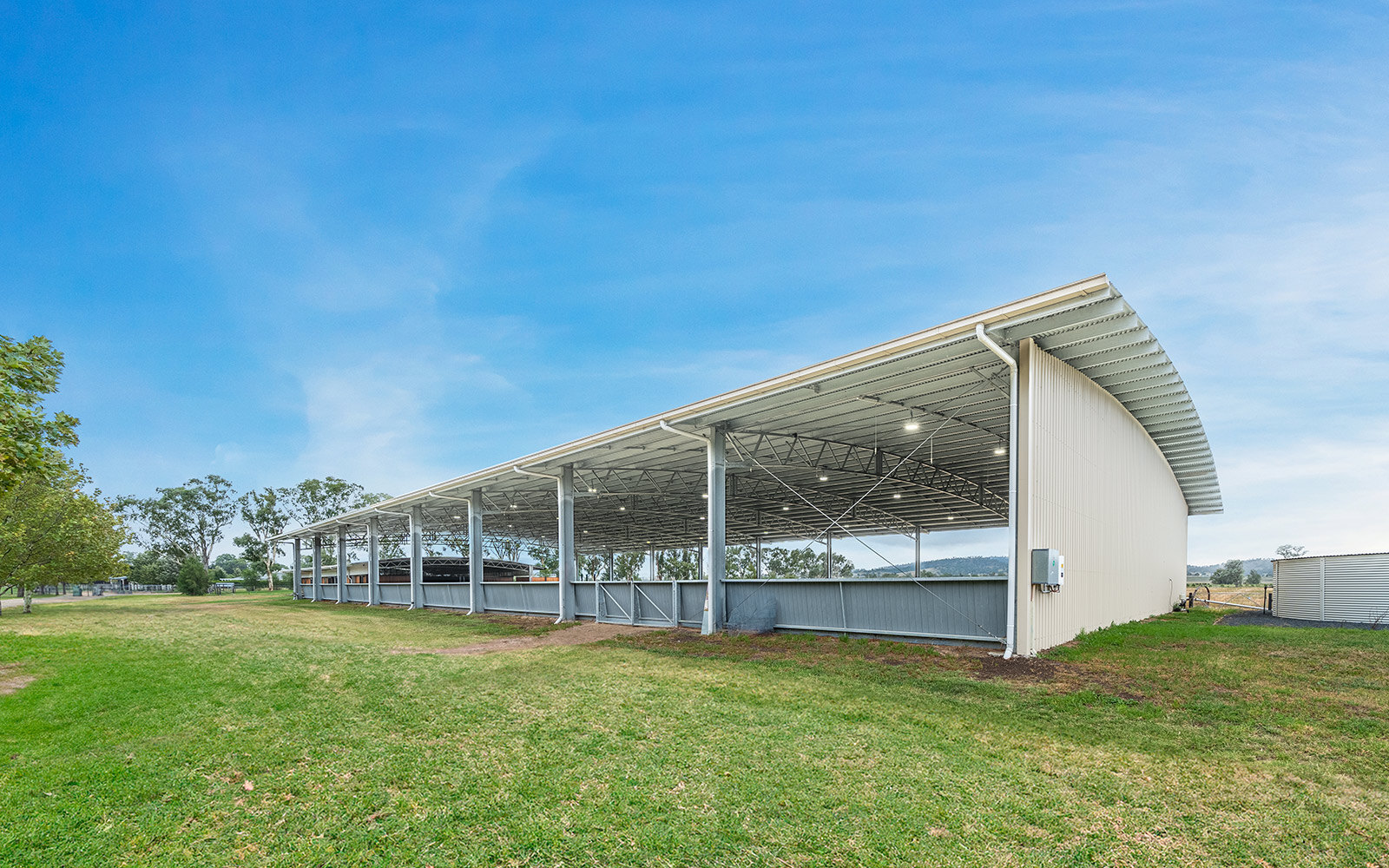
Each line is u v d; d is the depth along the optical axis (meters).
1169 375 13.27
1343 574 17.14
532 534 47.31
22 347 9.58
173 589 70.62
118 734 6.67
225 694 8.69
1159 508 20.36
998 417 16.31
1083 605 12.69
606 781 5.24
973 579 11.40
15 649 12.39
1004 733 6.43
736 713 7.40
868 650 11.42
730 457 20.81
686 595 16.44
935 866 3.86
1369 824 4.30
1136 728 6.47
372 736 6.60
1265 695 7.50
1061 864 3.88
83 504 28.53
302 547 41.47
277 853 4.07
